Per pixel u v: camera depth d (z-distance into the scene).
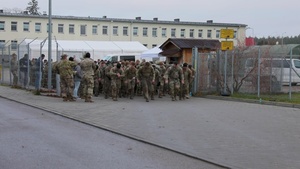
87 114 13.19
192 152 8.02
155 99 18.77
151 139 9.27
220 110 14.71
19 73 23.73
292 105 16.00
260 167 6.98
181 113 13.73
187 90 18.95
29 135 9.50
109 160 7.34
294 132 10.32
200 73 20.52
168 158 7.62
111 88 18.23
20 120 11.79
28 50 22.25
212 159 7.48
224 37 19.33
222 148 8.42
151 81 17.88
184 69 18.78
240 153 7.99
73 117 12.51
